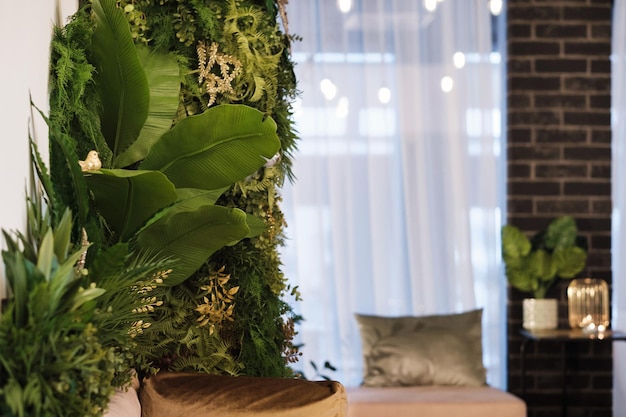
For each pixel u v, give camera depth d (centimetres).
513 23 625
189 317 342
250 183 354
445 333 562
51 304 194
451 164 611
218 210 296
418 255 607
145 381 298
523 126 626
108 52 290
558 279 608
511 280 602
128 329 258
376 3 609
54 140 241
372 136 609
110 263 233
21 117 228
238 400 282
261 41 359
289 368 372
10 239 198
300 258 599
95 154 265
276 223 366
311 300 599
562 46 628
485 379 561
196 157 299
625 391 611
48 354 192
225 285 353
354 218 607
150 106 325
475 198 620
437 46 613
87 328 199
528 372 624
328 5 605
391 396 513
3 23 208
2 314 205
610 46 628
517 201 627
